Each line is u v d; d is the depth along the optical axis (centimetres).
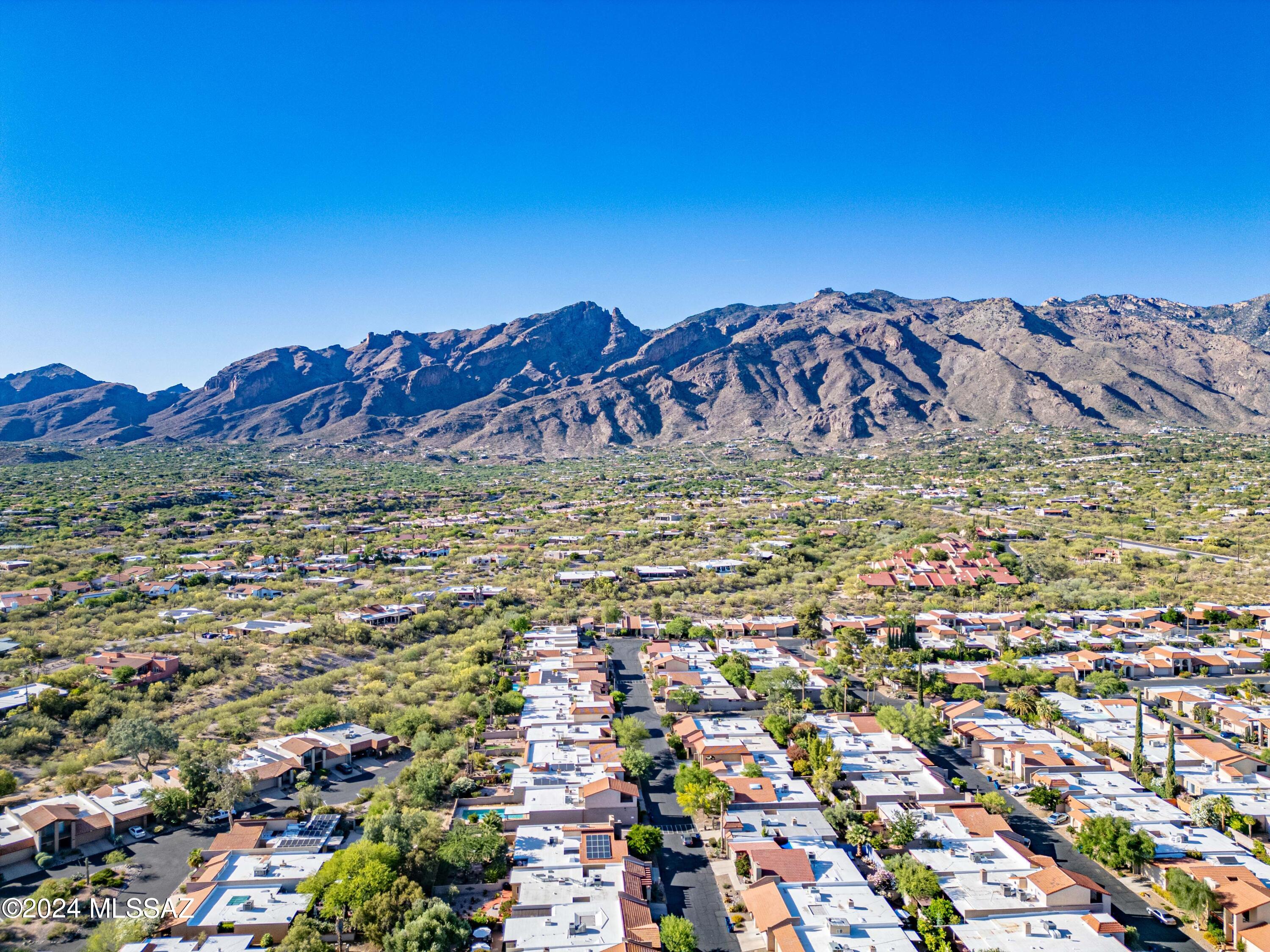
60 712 14988
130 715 14975
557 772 12875
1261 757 13638
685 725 15038
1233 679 18438
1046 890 9381
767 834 11069
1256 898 9175
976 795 12275
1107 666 19038
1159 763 13462
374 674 18088
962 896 9519
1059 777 12794
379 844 10062
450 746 13788
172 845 11075
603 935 8706
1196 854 10506
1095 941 8819
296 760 13050
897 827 10856
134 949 8488
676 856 10962
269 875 9919
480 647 19288
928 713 15062
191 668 17800
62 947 8800
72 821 10894
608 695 17025
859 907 9344
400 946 8356
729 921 9462
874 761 13425
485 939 8906
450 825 11044
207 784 12069
